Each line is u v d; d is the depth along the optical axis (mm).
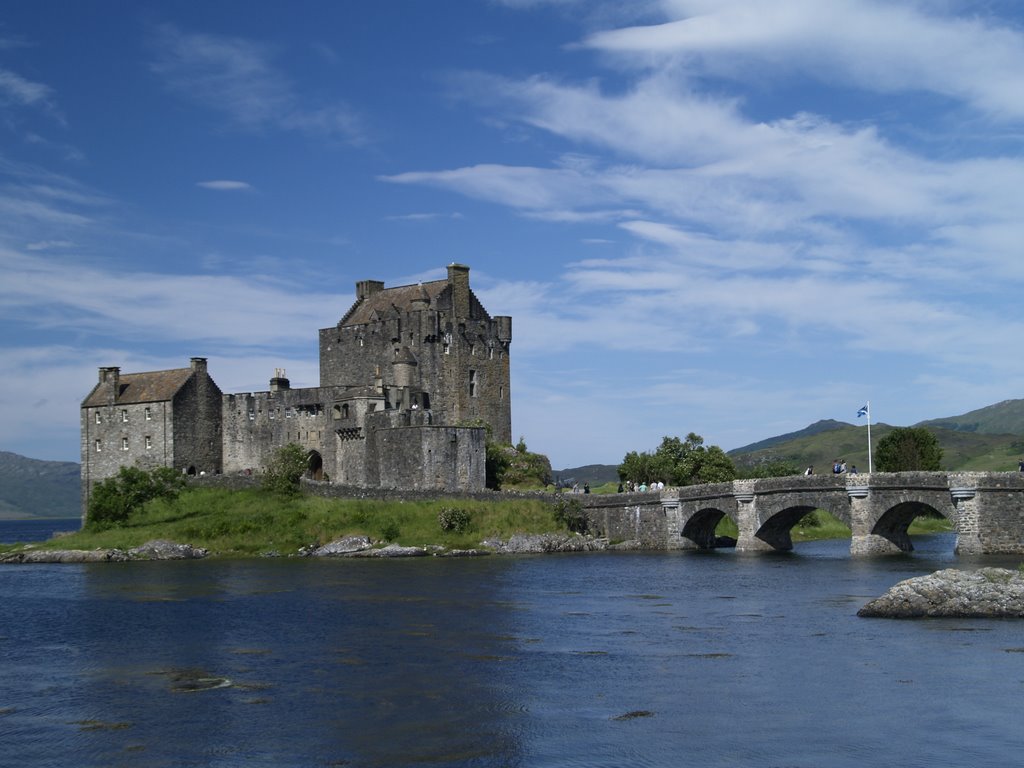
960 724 50062
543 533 150875
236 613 87125
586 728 51000
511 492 159625
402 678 61500
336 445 177500
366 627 78625
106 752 48938
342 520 153375
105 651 71562
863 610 77250
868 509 118438
